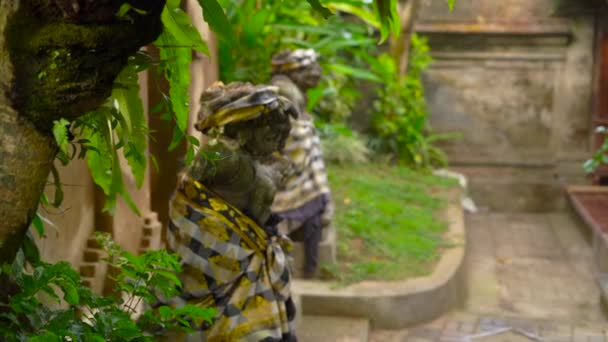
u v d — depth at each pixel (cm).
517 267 734
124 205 381
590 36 978
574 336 514
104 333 196
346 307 502
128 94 224
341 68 717
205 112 311
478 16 992
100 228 362
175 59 217
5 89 168
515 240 844
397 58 907
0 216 174
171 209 318
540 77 993
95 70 172
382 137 927
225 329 313
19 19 165
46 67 168
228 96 308
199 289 315
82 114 179
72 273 192
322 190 534
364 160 876
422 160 951
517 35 984
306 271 538
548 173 1000
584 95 988
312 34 751
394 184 809
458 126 1015
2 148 171
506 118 1005
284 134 317
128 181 385
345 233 621
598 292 656
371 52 959
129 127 231
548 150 1002
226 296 316
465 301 621
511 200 1002
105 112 216
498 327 521
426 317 521
